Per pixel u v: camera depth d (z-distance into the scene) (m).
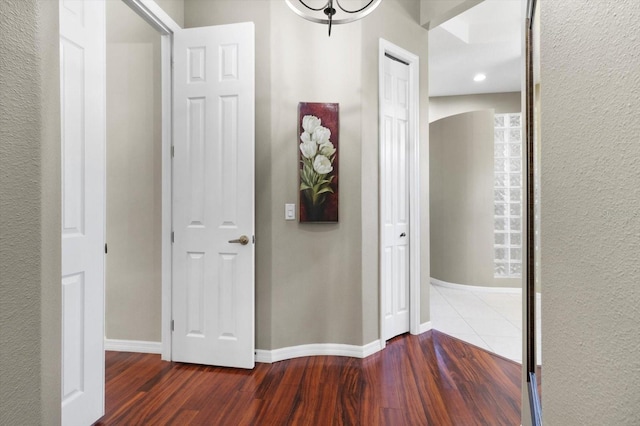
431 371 2.26
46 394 0.91
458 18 3.70
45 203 0.90
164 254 2.42
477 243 4.65
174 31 2.36
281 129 2.44
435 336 2.92
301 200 2.45
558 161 0.55
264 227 2.41
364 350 2.49
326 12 1.65
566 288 0.52
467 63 4.34
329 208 2.46
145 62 2.50
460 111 5.43
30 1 0.69
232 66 2.30
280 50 2.44
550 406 0.60
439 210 5.02
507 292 4.54
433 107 5.52
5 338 0.62
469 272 4.70
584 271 0.46
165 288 2.42
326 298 2.50
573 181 0.49
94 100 1.71
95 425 1.68
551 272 0.58
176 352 2.38
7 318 0.62
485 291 4.59
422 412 1.80
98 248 1.74
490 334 2.98
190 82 2.35
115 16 2.52
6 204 0.63
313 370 2.27
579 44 0.47
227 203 2.31
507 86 5.09
